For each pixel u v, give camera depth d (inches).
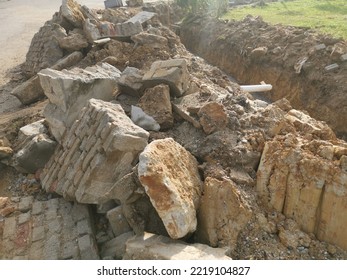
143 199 190.4
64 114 259.6
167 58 424.8
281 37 518.6
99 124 214.8
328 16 590.9
